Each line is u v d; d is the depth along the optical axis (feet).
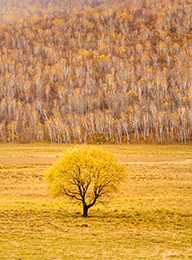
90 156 109.40
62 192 112.27
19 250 73.36
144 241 84.28
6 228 94.89
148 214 118.11
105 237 87.10
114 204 136.36
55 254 71.15
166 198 147.54
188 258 69.67
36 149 355.77
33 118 484.33
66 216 114.83
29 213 117.70
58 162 110.93
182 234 91.71
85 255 70.54
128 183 187.93
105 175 109.91
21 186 180.75
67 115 487.20
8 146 389.19
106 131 473.26
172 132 435.94
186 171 228.43
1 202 138.41
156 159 285.64
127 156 304.71
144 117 443.32
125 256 70.54
